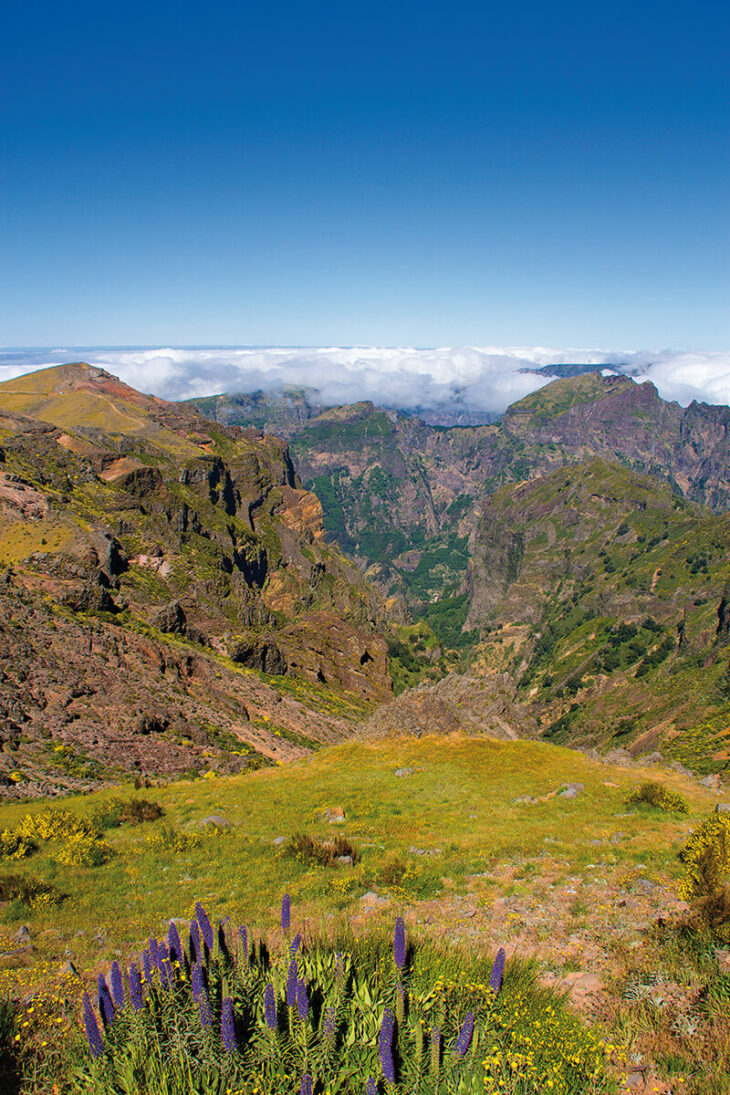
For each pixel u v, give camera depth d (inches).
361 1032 286.4
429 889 697.6
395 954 318.7
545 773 1328.7
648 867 725.9
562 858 789.2
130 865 824.9
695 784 1245.7
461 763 1430.9
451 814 1051.3
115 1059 275.3
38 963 507.2
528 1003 331.6
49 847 908.0
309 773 1454.2
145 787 1461.6
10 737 1631.4
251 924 597.6
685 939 457.1
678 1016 364.8
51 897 688.4
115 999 297.6
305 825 1024.2
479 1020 300.5
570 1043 302.5
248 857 848.3
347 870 778.2
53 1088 286.2
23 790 1398.9
